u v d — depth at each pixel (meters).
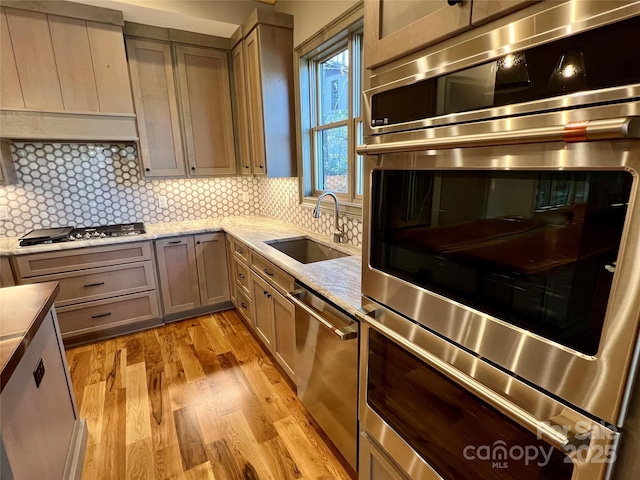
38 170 2.70
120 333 2.81
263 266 2.22
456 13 0.72
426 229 0.88
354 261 1.85
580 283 0.57
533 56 0.59
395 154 0.93
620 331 0.53
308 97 2.57
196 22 2.61
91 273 2.57
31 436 1.13
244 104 2.84
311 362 1.67
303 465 1.59
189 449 1.67
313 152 2.65
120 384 2.17
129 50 2.61
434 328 0.89
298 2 2.36
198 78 2.91
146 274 2.79
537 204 0.62
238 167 3.22
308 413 1.92
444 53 0.75
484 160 0.69
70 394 1.61
